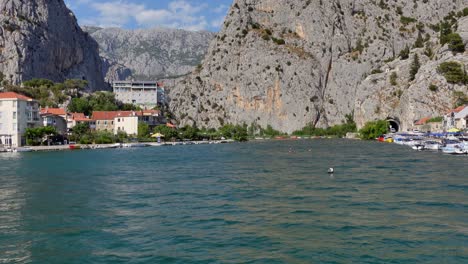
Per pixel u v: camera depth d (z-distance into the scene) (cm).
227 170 7538
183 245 3089
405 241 3130
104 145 15300
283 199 4700
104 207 4362
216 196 4922
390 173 6838
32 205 4478
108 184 5916
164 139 19512
